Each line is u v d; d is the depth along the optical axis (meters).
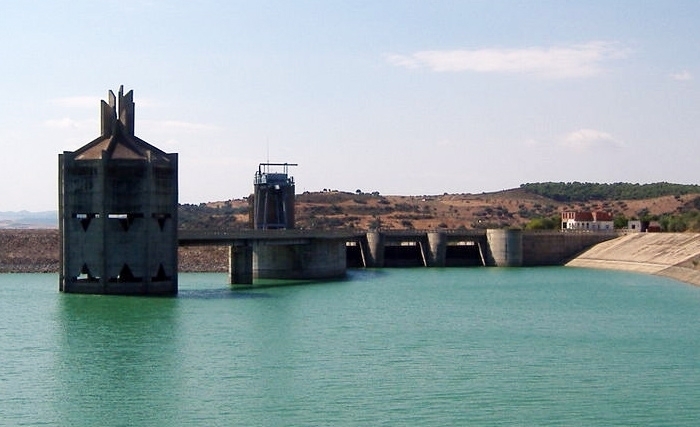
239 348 89.31
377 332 101.12
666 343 94.94
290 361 83.06
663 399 70.19
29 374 77.44
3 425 62.81
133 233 135.75
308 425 62.53
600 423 63.56
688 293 150.00
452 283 171.12
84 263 136.50
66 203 136.25
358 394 70.81
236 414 65.12
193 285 159.25
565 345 93.44
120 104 140.00
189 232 150.25
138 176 134.88
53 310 116.94
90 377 76.25
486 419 64.25
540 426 62.72
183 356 85.00
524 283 172.38
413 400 69.12
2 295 135.25
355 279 181.12
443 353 88.12
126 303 125.06
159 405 67.44
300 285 161.88
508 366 81.88
